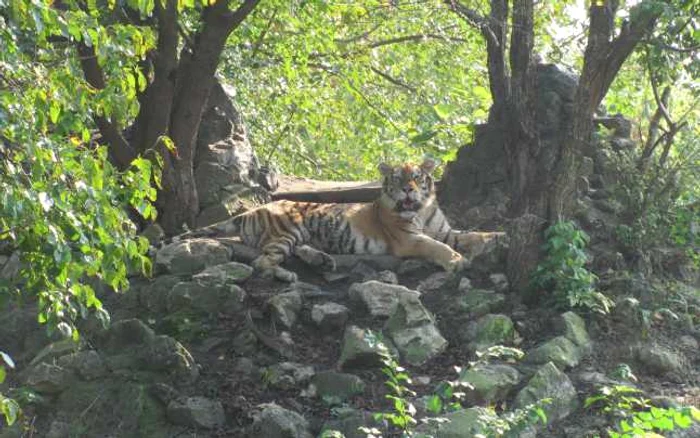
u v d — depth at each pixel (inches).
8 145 292.2
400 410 346.6
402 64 959.0
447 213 556.4
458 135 691.4
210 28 531.2
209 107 587.8
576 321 437.7
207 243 502.0
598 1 435.5
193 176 554.6
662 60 485.4
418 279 487.5
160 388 422.6
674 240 510.6
